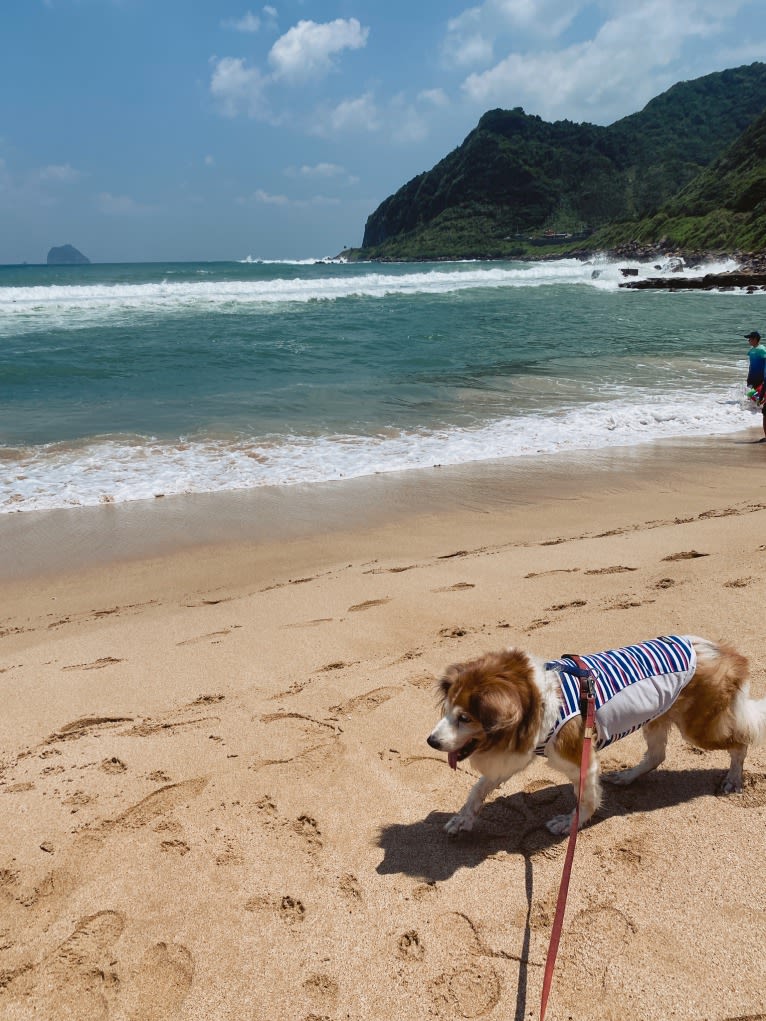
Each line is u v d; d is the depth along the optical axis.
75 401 14.02
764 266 47.88
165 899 2.94
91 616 6.20
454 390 15.26
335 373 17.02
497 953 2.62
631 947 2.59
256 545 7.80
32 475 9.96
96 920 2.85
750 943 2.55
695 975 2.46
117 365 17.39
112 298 32.53
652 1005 2.36
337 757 3.85
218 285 40.31
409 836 3.27
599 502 8.93
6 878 3.07
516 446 11.48
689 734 3.32
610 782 3.57
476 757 2.98
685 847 3.06
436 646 5.02
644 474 10.05
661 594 5.46
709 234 60.41
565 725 3.02
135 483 9.73
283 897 2.93
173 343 20.61
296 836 3.29
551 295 41.06
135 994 2.54
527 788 3.61
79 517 8.62
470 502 9.04
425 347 20.78
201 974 2.60
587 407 13.84
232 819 3.40
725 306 33.56
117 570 7.22
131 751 3.95
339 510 8.82
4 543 7.86
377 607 5.81
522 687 2.93
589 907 2.79
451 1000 2.44
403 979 2.53
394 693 4.43
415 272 74.75
